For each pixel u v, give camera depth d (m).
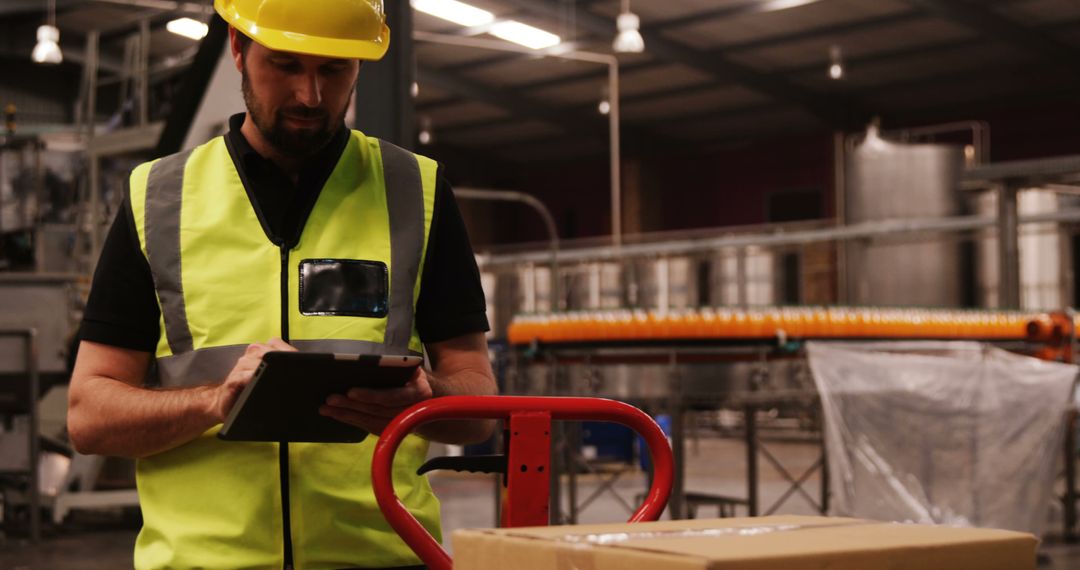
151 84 8.26
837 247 21.00
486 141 27.83
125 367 1.88
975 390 5.91
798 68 21.44
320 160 1.92
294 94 1.79
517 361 6.65
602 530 1.37
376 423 1.68
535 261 20.59
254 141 1.92
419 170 2.03
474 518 8.72
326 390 1.61
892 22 18.84
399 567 1.94
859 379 5.89
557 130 26.48
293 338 1.84
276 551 1.84
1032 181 10.30
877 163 18.98
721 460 14.28
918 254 18.11
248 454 1.85
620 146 26.42
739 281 18.98
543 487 1.71
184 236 1.87
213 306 1.84
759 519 1.49
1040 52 18.77
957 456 5.87
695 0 18.64
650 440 1.80
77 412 1.83
